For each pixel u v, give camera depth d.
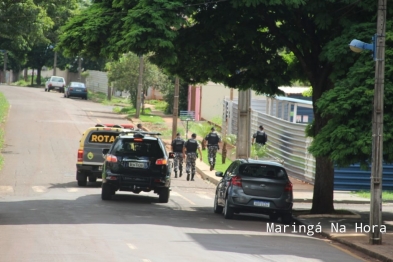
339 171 52.59
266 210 34.44
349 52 33.75
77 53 39.12
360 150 31.83
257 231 30.80
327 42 36.69
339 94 32.22
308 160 55.97
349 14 35.50
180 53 39.25
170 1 36.03
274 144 64.38
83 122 84.88
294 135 59.12
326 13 35.31
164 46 34.84
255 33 38.06
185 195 46.28
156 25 34.69
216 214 37.22
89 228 27.75
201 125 83.00
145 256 21.36
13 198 39.81
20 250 21.94
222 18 37.69
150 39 34.78
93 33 37.12
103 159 46.69
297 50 38.78
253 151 61.06
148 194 45.72
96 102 123.38
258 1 34.56
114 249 22.56
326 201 38.91
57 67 161.50
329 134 32.53
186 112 94.00
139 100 92.44
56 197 40.59
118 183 39.09
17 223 28.97
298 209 41.72
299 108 75.44
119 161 39.22
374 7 34.12
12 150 62.34
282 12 35.94
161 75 102.44
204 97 96.38
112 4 37.94
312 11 35.50
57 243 23.56
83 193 43.28
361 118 31.97
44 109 97.62
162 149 39.91
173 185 51.38
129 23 35.50
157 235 26.62
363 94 31.78
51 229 27.20
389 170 53.44
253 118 71.50
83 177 47.03
